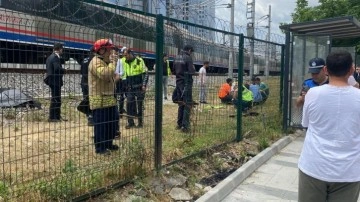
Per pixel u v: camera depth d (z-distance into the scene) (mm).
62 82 5055
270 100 10680
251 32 9250
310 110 3188
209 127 7879
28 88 4762
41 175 4672
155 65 5488
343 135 3033
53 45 4215
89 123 5797
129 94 5738
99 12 4609
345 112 3035
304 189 3252
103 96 5434
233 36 7789
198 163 6266
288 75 9656
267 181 6156
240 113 8039
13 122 5258
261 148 7969
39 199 4012
